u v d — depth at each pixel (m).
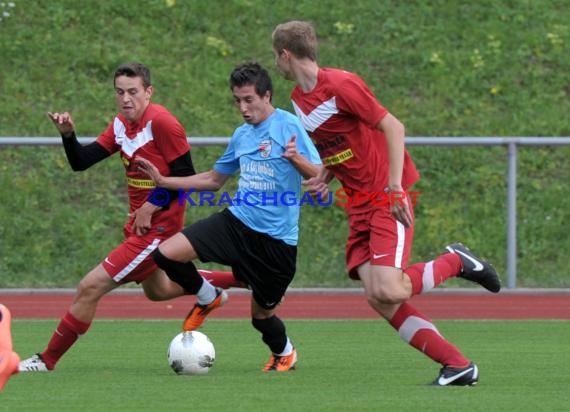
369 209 19.70
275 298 21.64
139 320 32.12
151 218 22.16
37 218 40.16
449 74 49.69
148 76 22.17
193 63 49.78
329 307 35.19
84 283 21.91
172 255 21.08
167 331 29.47
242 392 18.47
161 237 22.22
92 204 41.06
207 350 21.08
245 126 21.70
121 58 49.62
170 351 21.11
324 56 50.28
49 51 49.75
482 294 37.97
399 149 18.59
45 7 52.19
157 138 22.00
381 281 19.03
